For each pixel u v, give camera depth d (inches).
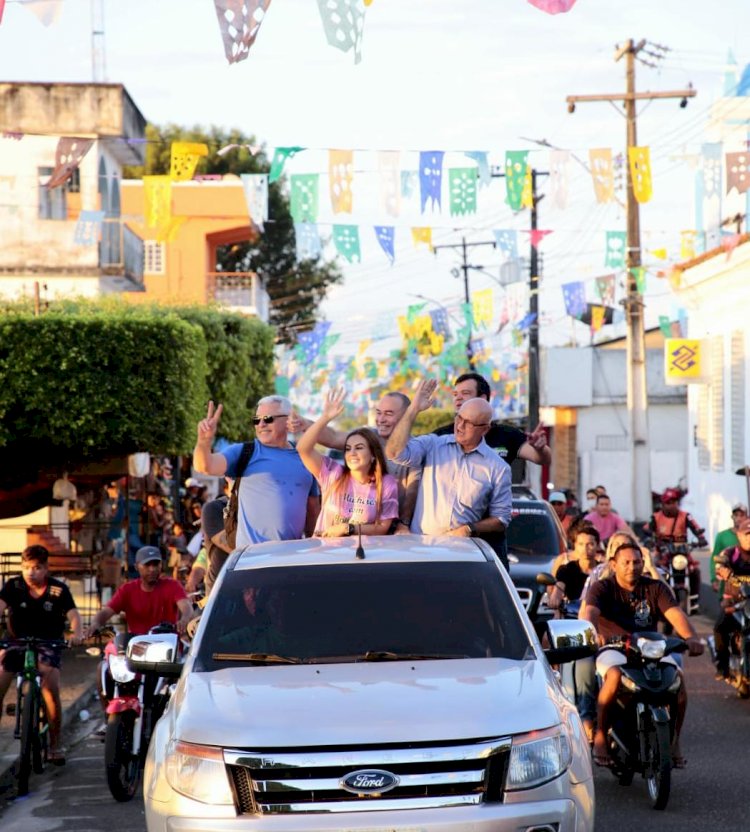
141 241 4069.9
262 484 1043.9
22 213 3604.8
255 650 753.6
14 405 1995.6
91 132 3602.4
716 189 1673.2
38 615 1256.2
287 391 4205.2
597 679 1122.7
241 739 648.4
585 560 1328.7
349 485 953.5
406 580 792.9
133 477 2600.9
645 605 1099.3
